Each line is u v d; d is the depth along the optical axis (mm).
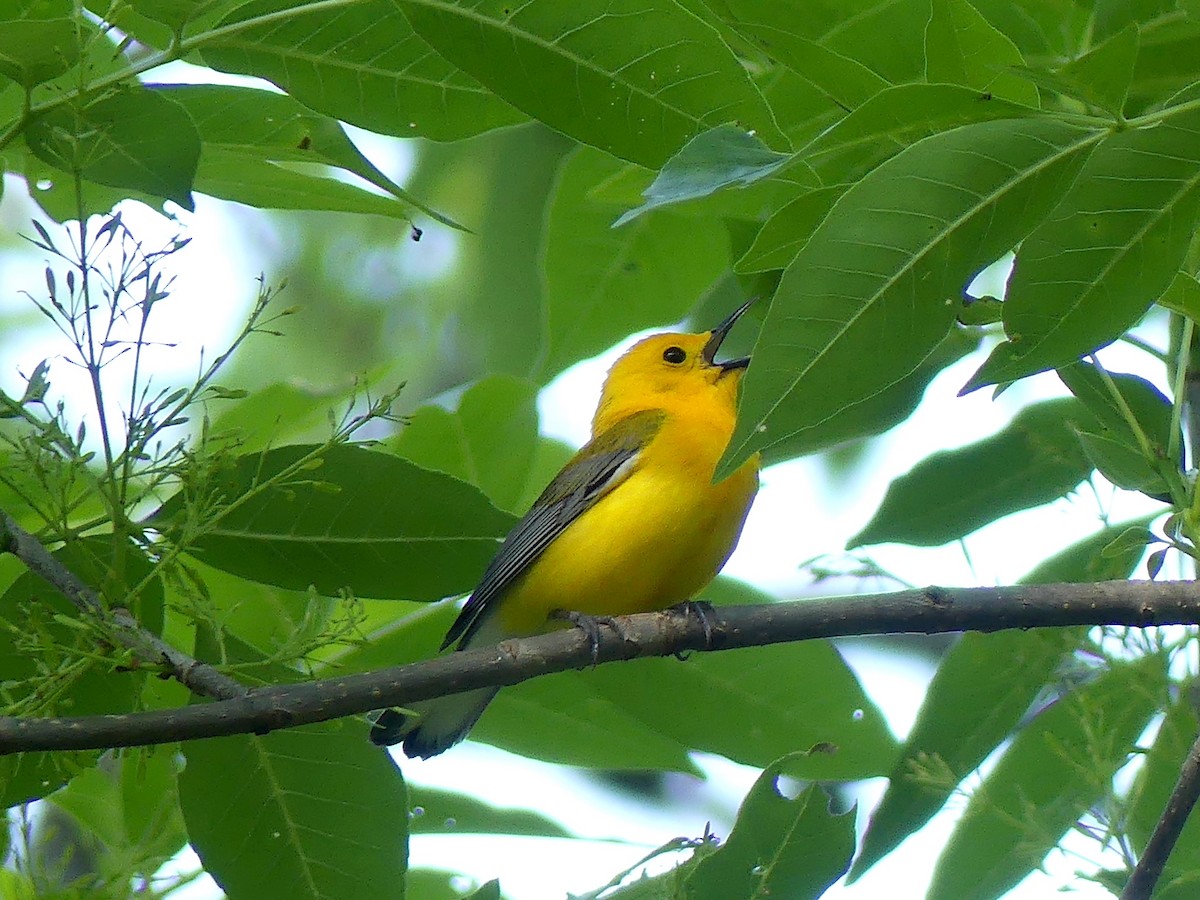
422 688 7809
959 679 9750
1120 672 8828
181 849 9570
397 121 8547
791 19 8516
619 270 12258
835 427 9938
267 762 8742
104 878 8477
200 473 7395
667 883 8703
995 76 7750
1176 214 6492
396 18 8117
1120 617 8289
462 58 7715
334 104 8492
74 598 7414
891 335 6371
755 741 10250
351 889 8805
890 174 6203
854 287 6316
